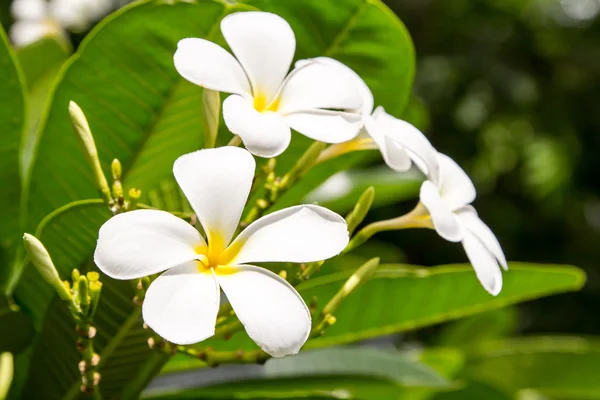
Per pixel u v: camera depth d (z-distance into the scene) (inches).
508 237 110.9
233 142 24.5
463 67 110.6
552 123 111.0
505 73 111.8
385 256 61.9
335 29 28.0
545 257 111.2
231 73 23.6
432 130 109.4
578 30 116.8
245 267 22.3
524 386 37.4
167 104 26.6
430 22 112.7
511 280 29.7
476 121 109.4
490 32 115.3
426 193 23.8
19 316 25.7
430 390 31.6
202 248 22.4
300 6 27.6
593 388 37.4
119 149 27.0
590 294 106.7
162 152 27.2
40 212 27.3
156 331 21.2
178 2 25.5
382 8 27.4
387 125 24.7
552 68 115.5
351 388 30.2
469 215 25.2
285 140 23.0
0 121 26.0
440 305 29.4
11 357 25.5
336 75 24.4
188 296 21.6
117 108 26.6
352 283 24.6
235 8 25.8
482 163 109.3
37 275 25.7
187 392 27.3
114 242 21.6
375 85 29.0
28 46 31.6
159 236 22.0
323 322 24.5
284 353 21.6
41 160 26.8
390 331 29.5
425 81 109.8
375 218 97.7
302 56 28.4
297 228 22.6
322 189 36.1
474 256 24.0
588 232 111.8
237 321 24.2
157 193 27.5
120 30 25.8
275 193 25.1
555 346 36.0
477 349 37.5
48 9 47.8
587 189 111.7
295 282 24.4
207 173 22.5
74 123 24.1
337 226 22.6
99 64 26.1
